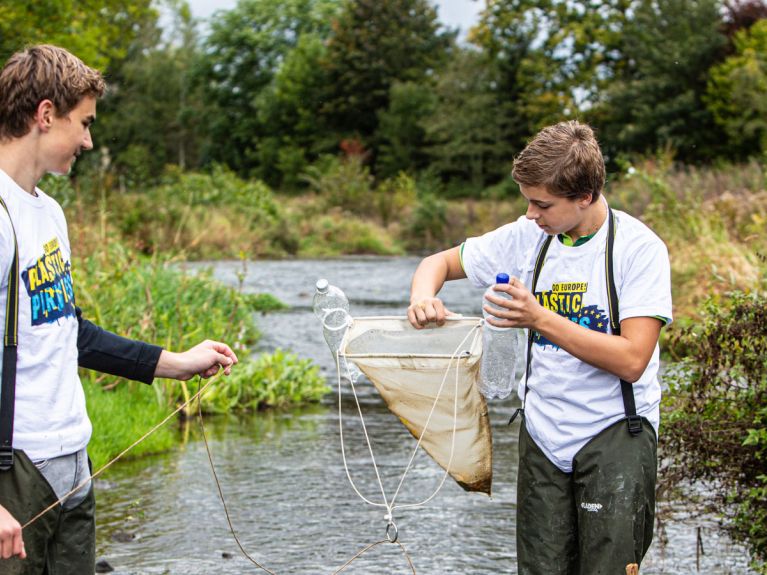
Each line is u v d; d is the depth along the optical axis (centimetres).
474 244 315
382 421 756
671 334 458
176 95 7069
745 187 1617
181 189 3020
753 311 417
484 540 468
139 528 480
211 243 2706
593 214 282
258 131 6738
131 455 627
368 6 6297
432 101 5578
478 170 5025
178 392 756
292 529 482
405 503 528
